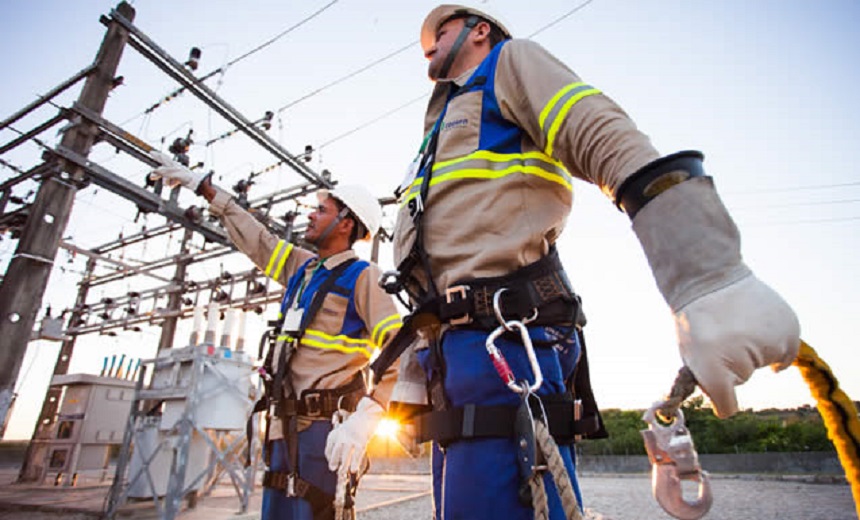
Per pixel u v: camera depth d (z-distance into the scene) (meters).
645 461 24.14
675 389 0.73
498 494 0.96
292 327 2.96
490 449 1.00
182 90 9.02
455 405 1.10
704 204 0.69
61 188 7.04
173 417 6.36
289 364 2.88
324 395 2.74
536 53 1.15
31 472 11.80
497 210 1.14
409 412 1.45
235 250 12.72
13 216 10.02
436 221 1.24
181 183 3.38
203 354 6.40
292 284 3.32
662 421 0.77
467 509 0.99
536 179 1.15
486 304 1.07
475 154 1.21
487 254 1.11
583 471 25.03
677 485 0.81
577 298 1.18
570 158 0.97
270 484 2.74
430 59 1.69
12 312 6.30
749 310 0.62
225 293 13.81
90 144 7.44
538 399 0.98
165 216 8.84
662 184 0.73
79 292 16.14
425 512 7.79
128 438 6.73
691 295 0.66
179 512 6.62
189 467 7.02
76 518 6.45
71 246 13.39
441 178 1.25
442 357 1.16
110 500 6.38
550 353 1.10
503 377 0.95
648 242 0.73
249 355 7.04
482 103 1.26
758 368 0.62
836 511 8.50
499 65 1.24
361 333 3.02
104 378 11.48
